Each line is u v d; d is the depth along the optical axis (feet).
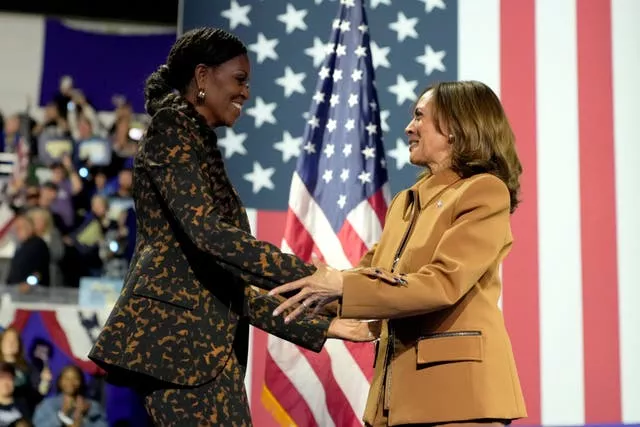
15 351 29.99
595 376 29.78
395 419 15.43
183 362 14.89
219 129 30.09
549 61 31.09
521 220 30.27
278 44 30.66
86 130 37.68
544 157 30.63
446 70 30.86
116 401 30.17
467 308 15.52
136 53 38.29
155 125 15.53
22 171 37.01
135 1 37.93
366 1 31.04
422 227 16.21
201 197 15.07
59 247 36.27
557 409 29.58
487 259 15.33
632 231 30.48
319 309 15.49
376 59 30.73
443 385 15.16
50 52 38.01
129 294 15.10
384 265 16.85
